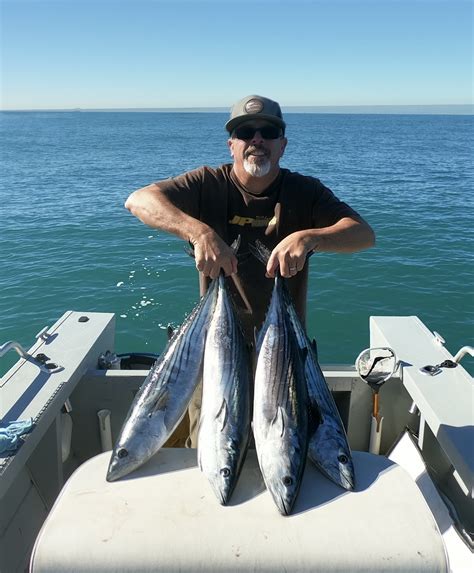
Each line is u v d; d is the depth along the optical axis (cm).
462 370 293
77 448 314
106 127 12131
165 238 1329
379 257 1132
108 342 347
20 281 1025
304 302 303
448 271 1053
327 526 178
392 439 314
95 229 1448
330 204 288
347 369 321
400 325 351
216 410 213
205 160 3891
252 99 275
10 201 1938
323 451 208
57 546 170
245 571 167
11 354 752
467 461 224
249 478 204
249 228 294
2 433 228
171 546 170
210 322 240
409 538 173
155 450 212
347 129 10506
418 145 5641
